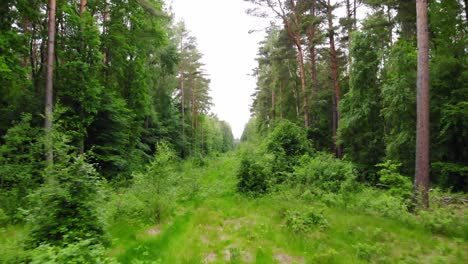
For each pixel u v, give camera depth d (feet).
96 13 52.90
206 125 172.14
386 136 45.27
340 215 24.04
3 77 33.19
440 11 39.22
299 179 37.09
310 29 61.52
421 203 23.57
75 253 12.32
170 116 100.68
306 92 64.23
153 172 27.55
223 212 29.09
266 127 118.52
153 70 74.08
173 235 20.80
